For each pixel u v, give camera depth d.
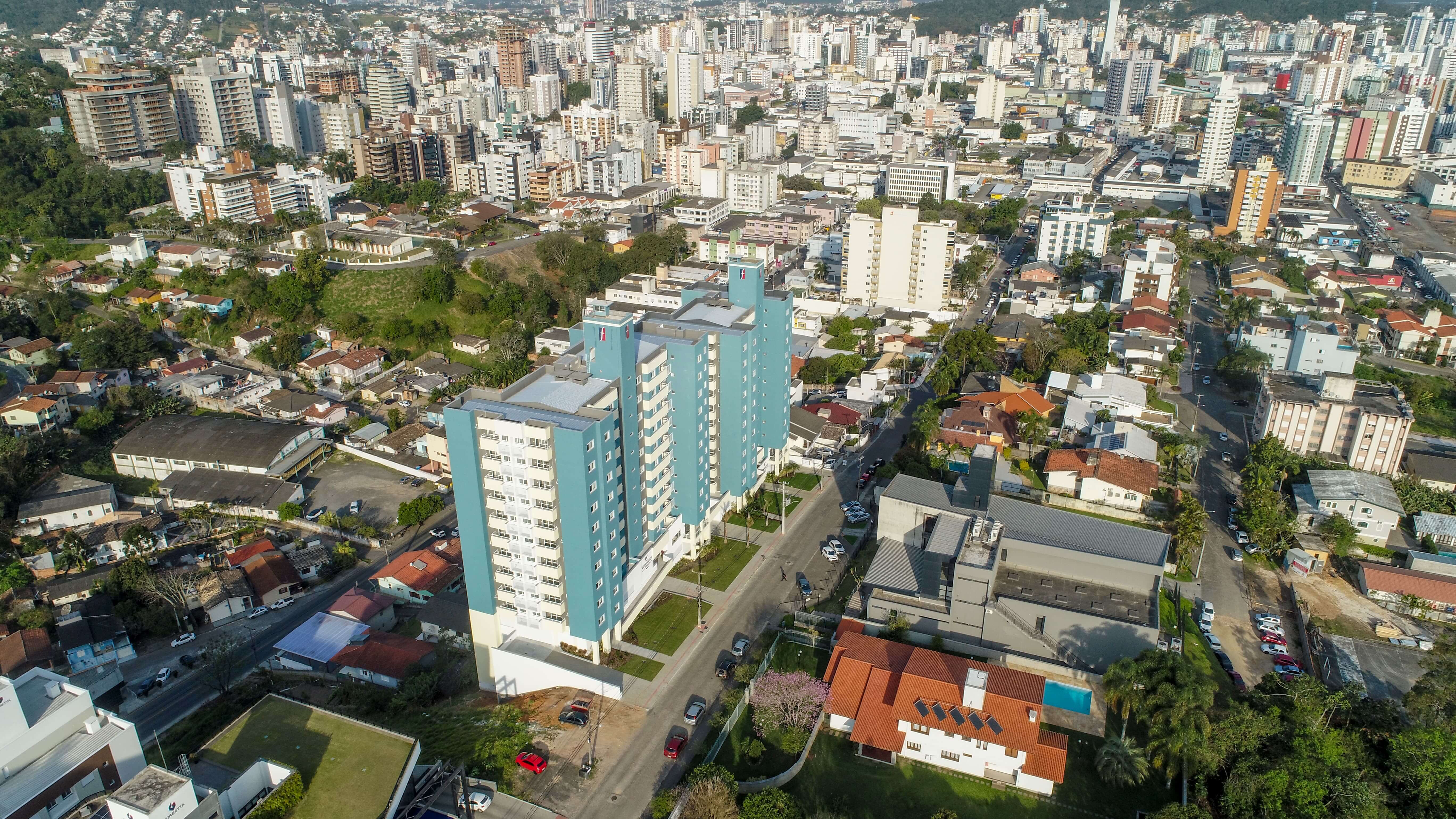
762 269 162.25
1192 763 105.44
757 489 175.50
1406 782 103.94
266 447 195.62
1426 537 162.25
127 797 79.94
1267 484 168.62
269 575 157.00
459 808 102.12
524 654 126.12
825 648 132.38
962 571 127.38
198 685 135.88
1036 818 104.00
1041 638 127.12
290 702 108.38
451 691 130.00
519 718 119.19
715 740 114.25
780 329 166.12
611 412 117.94
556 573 120.44
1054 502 172.62
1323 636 139.75
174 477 190.12
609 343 124.94
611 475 120.69
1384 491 166.38
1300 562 154.12
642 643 133.38
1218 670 129.25
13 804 82.12
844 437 196.38
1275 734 109.69
